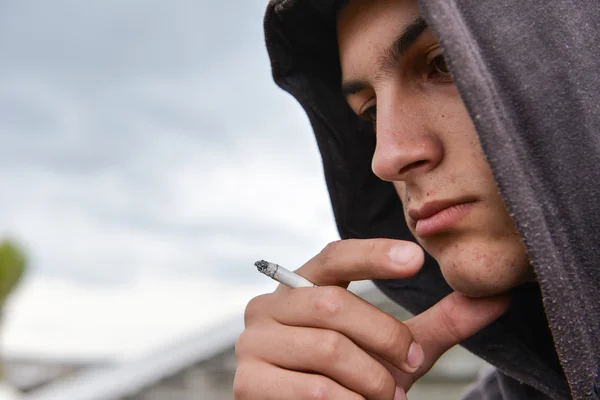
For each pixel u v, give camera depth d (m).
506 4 0.90
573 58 0.90
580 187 0.88
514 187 0.81
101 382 6.34
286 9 1.22
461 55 0.81
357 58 1.03
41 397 6.56
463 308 1.03
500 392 1.43
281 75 1.36
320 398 0.96
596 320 0.88
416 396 5.39
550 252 0.82
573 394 0.85
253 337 1.06
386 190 1.43
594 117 0.89
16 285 12.41
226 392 6.35
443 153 0.94
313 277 1.05
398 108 0.98
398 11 0.98
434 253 0.98
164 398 6.35
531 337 1.22
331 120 1.38
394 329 0.97
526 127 0.88
